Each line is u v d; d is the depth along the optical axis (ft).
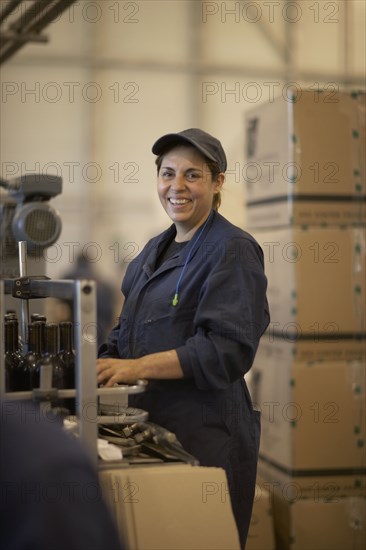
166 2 20.47
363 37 20.83
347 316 9.95
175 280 6.63
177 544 5.36
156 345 6.64
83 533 2.52
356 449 9.93
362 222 9.98
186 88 20.76
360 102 9.94
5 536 2.51
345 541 9.86
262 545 9.81
